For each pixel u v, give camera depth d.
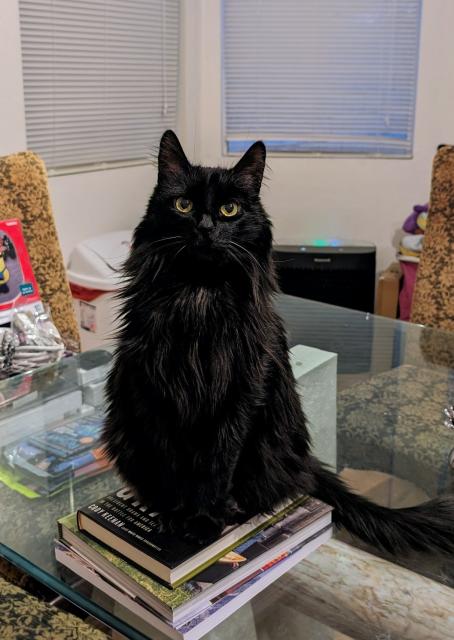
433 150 3.52
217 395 0.99
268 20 3.49
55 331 1.84
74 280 2.81
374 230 3.68
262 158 1.09
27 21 2.68
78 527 1.10
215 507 1.07
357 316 2.17
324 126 3.63
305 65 3.54
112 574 1.03
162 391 1.00
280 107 3.63
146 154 3.46
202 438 1.01
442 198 2.02
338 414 1.64
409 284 3.25
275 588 1.09
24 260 1.85
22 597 1.11
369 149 3.62
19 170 1.94
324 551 1.17
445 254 2.03
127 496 1.15
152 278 1.03
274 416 1.09
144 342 1.01
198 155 3.73
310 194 3.68
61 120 2.96
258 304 1.04
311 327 2.08
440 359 1.89
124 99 3.25
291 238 3.65
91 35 2.97
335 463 1.45
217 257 1.03
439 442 1.53
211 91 3.63
